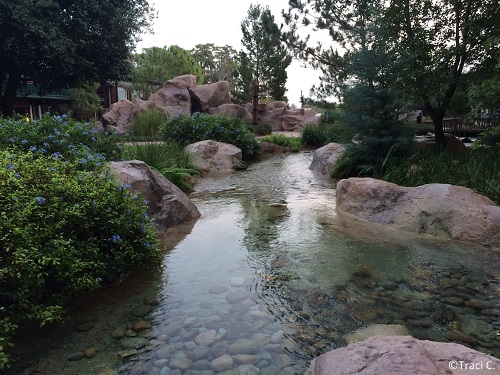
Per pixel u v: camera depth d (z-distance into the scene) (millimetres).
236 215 5398
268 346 2312
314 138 15625
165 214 4797
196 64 37562
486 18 7074
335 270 3471
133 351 2281
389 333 2445
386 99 7195
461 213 4281
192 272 3457
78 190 3111
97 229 3217
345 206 5562
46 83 15336
